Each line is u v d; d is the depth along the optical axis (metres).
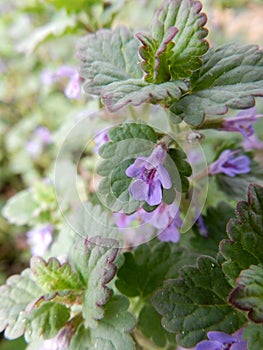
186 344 0.07
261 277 0.06
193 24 0.07
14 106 0.22
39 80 0.21
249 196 0.07
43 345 0.08
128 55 0.08
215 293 0.07
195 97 0.07
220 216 0.09
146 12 0.15
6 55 0.21
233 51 0.07
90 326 0.07
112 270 0.07
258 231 0.07
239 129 0.09
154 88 0.07
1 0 0.20
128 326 0.07
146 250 0.09
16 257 0.18
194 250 0.09
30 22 0.20
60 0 0.12
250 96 0.07
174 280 0.07
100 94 0.07
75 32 0.13
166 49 0.07
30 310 0.07
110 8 0.12
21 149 0.21
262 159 0.11
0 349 0.14
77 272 0.08
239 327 0.07
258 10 0.17
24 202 0.12
